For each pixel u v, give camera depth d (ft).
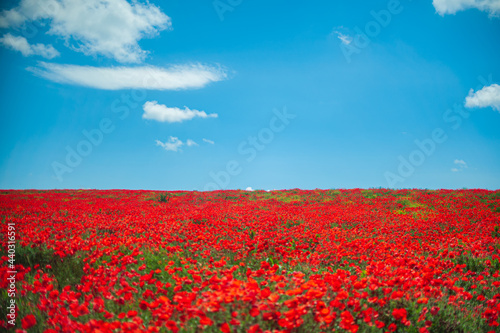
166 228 33.86
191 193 92.63
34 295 17.83
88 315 14.92
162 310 12.12
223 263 19.30
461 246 29.19
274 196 85.05
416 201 68.33
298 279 14.23
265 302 12.02
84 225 33.68
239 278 19.42
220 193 91.45
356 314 13.84
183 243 27.94
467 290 21.11
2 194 81.71
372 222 44.19
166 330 12.64
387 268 18.30
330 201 73.61
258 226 36.37
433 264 21.97
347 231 38.22
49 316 14.55
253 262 24.75
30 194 83.66
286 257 24.26
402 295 14.84
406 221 45.19
